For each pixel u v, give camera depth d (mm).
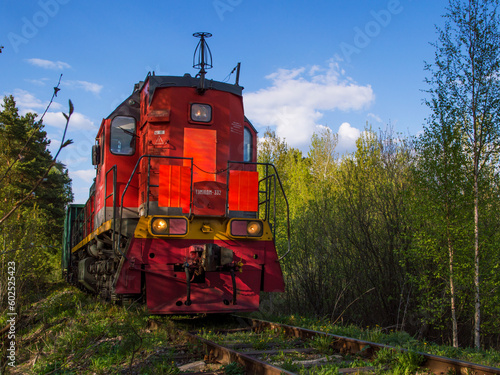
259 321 7988
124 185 9055
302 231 13984
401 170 12797
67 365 5559
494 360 5625
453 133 10039
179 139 8500
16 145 16672
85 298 11234
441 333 11188
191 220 7895
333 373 4672
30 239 10500
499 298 9930
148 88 8789
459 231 9969
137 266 7500
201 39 8820
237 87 9242
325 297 12609
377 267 12305
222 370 5121
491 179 10070
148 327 7457
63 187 27719
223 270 7887
